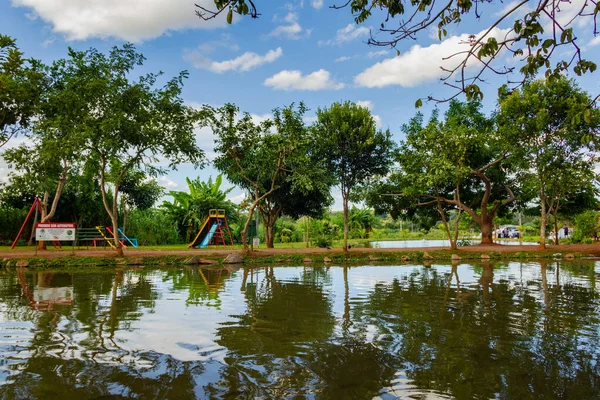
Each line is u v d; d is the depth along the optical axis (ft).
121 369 16.44
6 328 23.03
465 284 42.32
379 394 14.16
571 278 47.11
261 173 74.79
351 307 29.86
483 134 82.33
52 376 15.61
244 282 43.98
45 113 63.21
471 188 104.42
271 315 26.91
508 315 27.02
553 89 73.31
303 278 47.60
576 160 77.00
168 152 64.90
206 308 29.30
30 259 59.88
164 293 36.01
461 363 17.35
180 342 20.34
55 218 104.68
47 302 31.40
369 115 75.36
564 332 22.44
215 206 123.44
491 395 14.11
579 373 16.20
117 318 25.79
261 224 149.18
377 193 98.32
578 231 116.37
